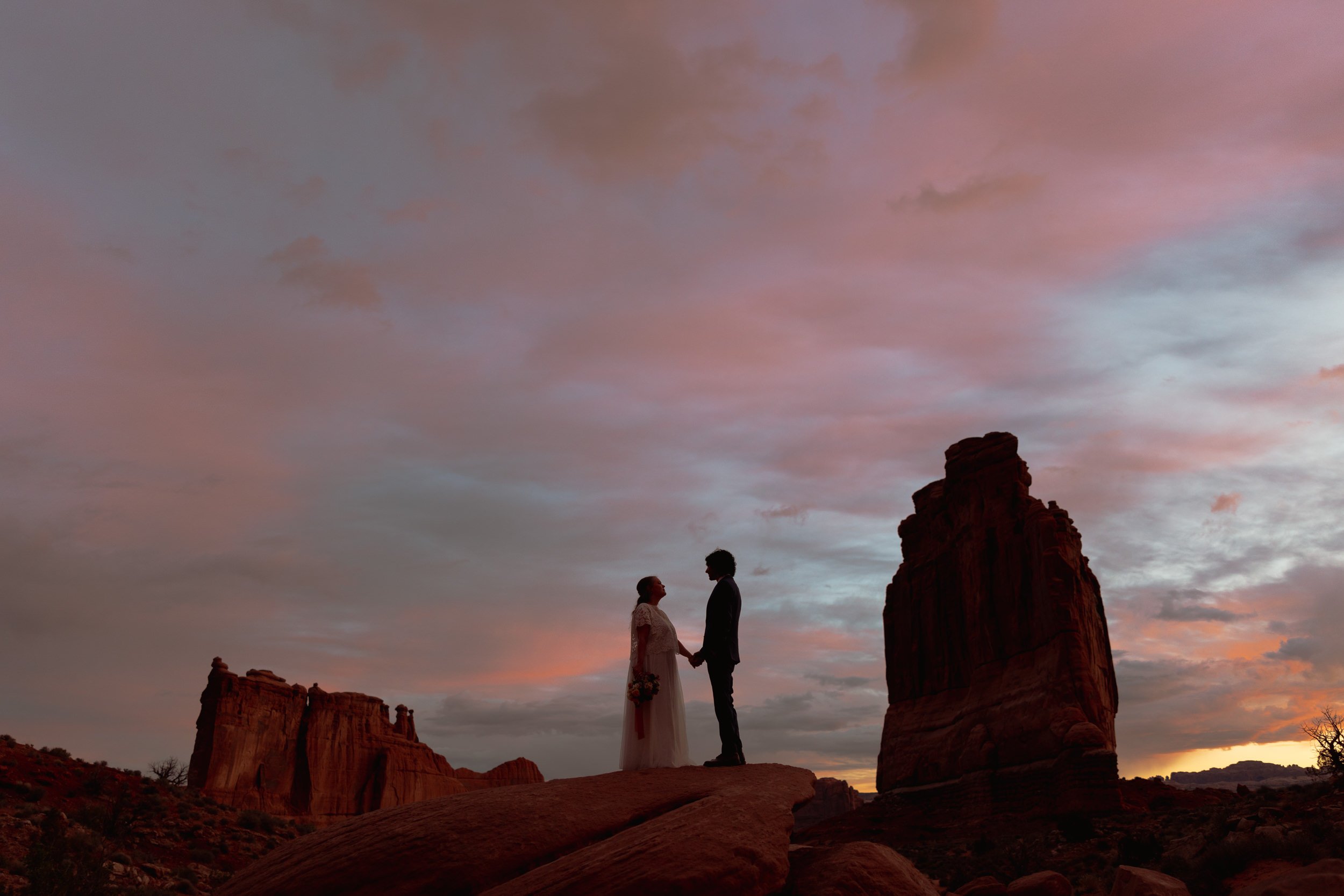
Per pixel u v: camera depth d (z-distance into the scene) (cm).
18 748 4197
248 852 3934
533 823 903
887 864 981
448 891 844
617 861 841
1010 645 8362
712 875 839
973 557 9094
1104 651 9175
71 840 2758
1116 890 1870
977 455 9581
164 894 2739
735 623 1117
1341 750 3822
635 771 1056
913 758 8912
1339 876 1495
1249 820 3378
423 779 9869
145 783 4484
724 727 1088
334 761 9150
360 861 858
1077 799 6438
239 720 8519
